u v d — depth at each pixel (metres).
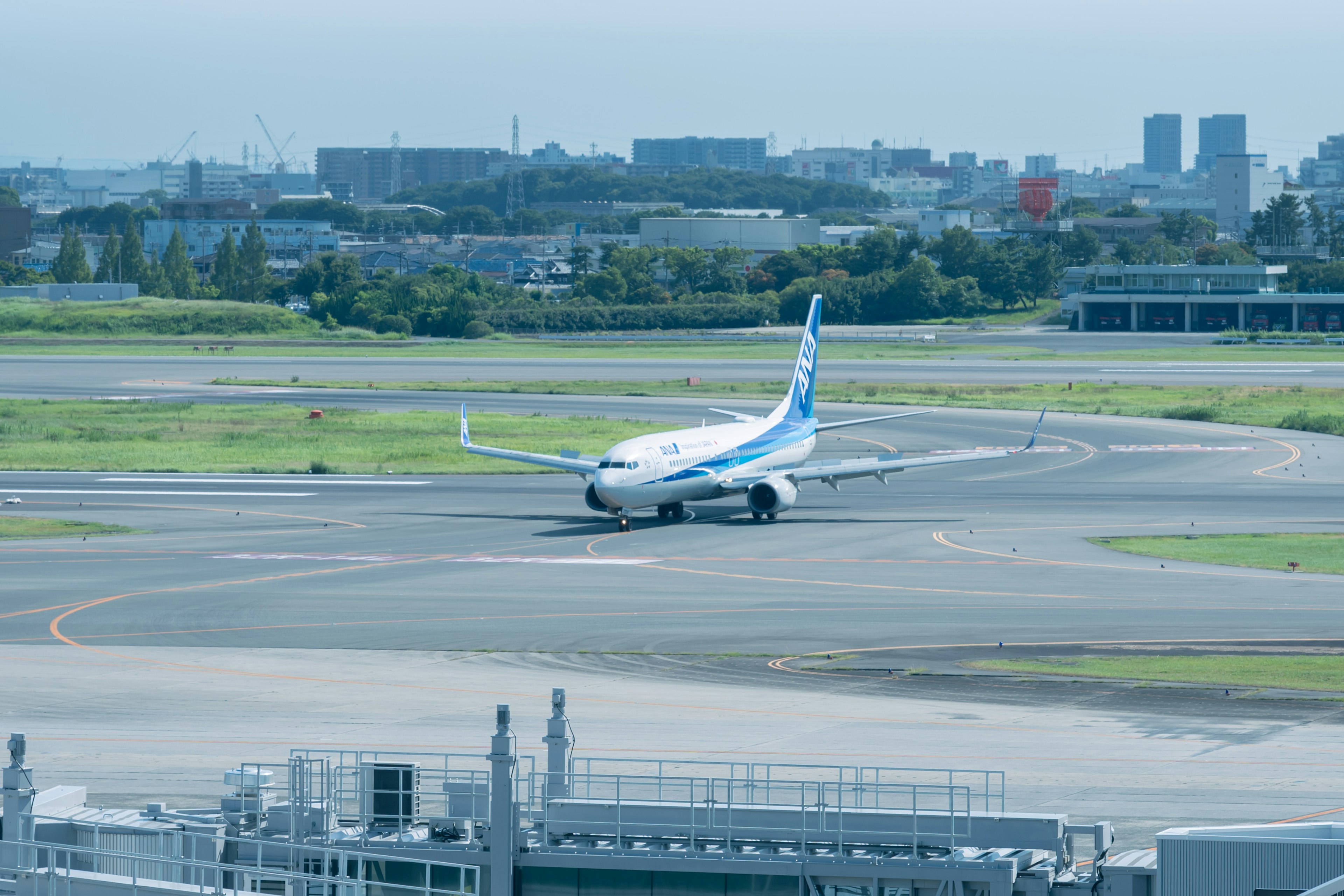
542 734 96.56
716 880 66.44
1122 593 147.50
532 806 71.50
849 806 80.06
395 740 95.00
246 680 112.44
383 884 67.94
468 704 104.75
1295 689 106.75
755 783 73.62
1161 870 59.50
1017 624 132.62
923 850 66.12
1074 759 89.19
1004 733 95.44
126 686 110.19
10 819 65.00
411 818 70.31
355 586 153.88
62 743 94.44
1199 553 172.88
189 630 131.75
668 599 145.88
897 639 126.62
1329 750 90.81
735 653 121.44
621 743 93.62
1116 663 116.31
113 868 66.50
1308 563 165.50
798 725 97.88
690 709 102.62
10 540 187.25
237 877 62.12
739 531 191.50
